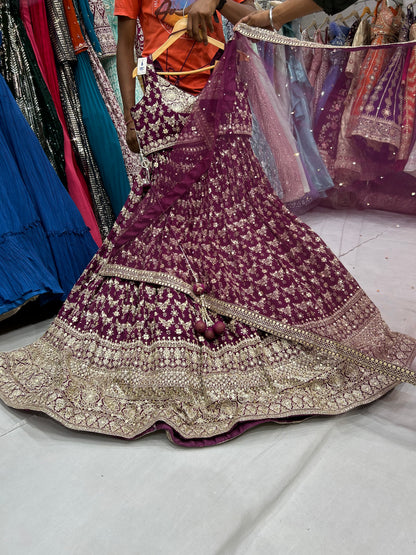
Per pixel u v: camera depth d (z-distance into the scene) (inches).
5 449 61.8
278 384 66.9
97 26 123.3
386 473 55.5
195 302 71.0
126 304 72.6
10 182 96.5
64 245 102.1
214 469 56.3
